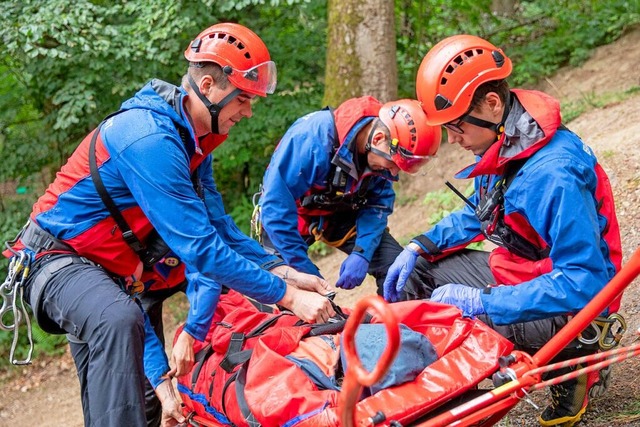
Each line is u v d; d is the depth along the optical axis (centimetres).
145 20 740
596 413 324
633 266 228
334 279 670
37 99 824
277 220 378
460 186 695
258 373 270
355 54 746
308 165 369
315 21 858
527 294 276
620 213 500
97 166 284
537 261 303
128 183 278
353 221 414
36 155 825
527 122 277
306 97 811
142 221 294
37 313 293
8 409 720
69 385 738
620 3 861
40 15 705
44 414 696
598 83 764
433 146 346
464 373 254
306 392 255
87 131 825
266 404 255
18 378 770
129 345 272
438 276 359
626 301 402
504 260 310
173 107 286
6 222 816
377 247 418
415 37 891
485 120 283
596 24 854
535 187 274
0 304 802
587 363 303
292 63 824
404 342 259
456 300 291
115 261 298
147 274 340
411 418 242
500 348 261
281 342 291
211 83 288
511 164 288
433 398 245
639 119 621
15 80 831
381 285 422
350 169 365
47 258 293
